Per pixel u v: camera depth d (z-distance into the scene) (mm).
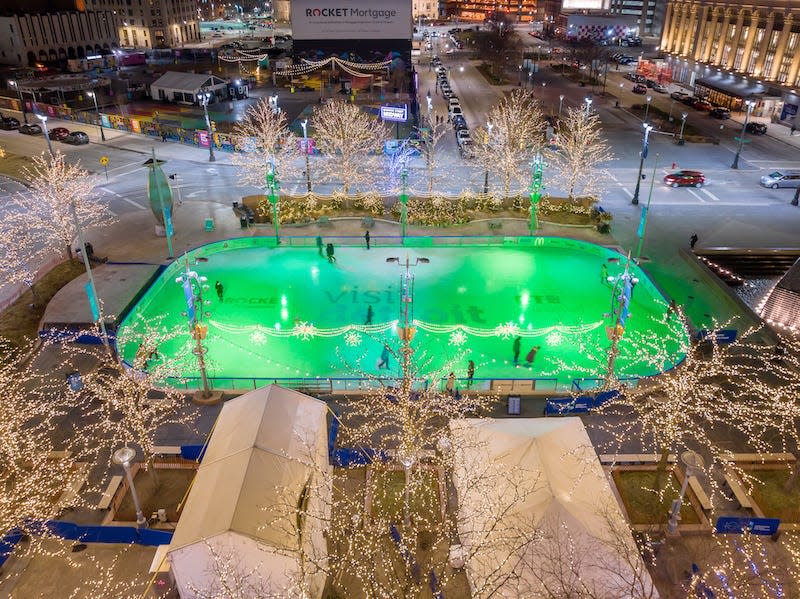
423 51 150750
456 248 45156
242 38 168750
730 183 58406
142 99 94625
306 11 109000
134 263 41188
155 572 19359
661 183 58281
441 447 21859
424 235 46250
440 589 17703
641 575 17031
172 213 50438
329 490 21141
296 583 16625
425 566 19219
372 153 66562
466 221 48812
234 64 124375
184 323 35406
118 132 76000
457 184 58062
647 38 169750
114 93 98125
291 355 32688
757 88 85000
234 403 23047
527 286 39781
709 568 20234
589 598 16500
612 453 25750
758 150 69000
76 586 19734
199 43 165875
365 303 37750
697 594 18641
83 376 28938
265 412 21438
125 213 51125
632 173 61094
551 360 32312
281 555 17188
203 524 17734
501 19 193250
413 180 59062
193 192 55812
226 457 19953
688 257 42844
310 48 112125
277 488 18875
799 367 31094
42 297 37656
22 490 22281
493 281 40375
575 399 27719
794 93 77438
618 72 121000
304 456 20469
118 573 20234
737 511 22797
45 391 29281
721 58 95750
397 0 108500
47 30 122375
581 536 17562
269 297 38438
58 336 33219
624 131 77438
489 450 20812
